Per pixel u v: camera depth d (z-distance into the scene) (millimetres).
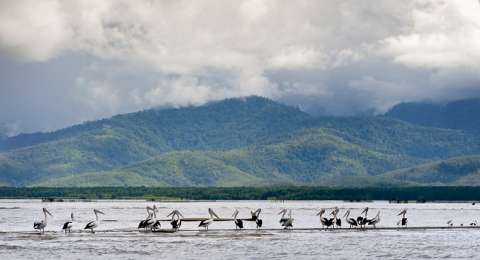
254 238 189375
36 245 169875
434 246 173750
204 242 178375
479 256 156000
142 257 149750
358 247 170000
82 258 147375
